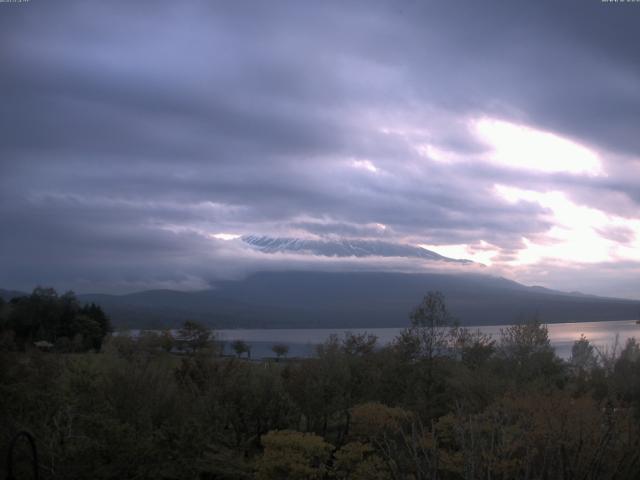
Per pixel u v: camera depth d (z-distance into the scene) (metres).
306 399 12.74
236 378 13.52
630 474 5.54
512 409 8.00
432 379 14.23
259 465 9.45
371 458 9.06
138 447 8.84
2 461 8.79
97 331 50.16
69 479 8.58
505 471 5.69
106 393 10.77
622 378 12.65
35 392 9.83
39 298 53.00
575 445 5.97
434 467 5.85
